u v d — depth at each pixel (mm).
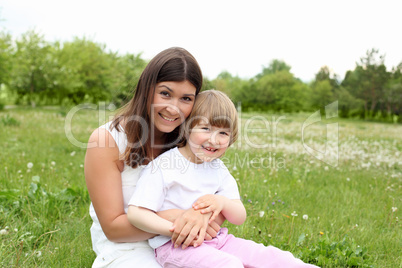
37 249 2646
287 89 31500
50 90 24703
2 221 3094
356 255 2762
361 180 5445
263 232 3154
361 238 3168
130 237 1966
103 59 26797
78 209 3539
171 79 1973
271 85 32406
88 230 3037
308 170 5613
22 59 23281
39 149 6664
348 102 28000
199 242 1879
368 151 8234
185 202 2016
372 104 27500
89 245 2754
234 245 2051
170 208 2006
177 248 1898
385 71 27453
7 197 3428
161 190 1964
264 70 41969
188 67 2010
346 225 3480
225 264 1771
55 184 4137
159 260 1959
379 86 27312
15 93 24438
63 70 24391
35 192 3533
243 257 1991
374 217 3807
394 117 23625
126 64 28000
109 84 25984
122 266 1952
